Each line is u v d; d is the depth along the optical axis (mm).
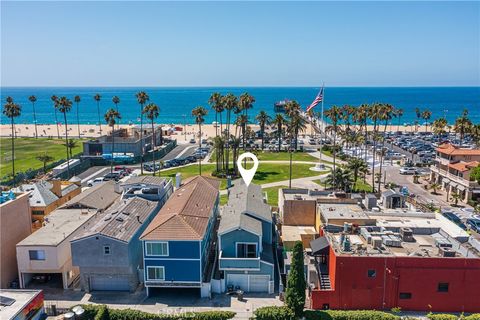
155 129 140125
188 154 131375
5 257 47375
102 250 44875
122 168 108375
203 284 44781
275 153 131875
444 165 87750
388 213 54656
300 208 58906
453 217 66875
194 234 44062
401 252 42688
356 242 45000
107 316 39281
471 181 77438
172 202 54812
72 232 49094
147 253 44125
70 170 101812
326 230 49344
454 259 40750
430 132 185000
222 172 101750
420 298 41562
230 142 113875
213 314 39812
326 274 45656
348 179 78688
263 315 39156
